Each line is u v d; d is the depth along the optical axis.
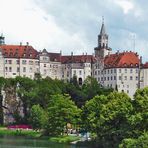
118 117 134.62
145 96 123.00
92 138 154.75
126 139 110.50
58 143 164.25
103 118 139.38
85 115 164.12
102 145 141.25
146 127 117.25
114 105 140.50
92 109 160.75
